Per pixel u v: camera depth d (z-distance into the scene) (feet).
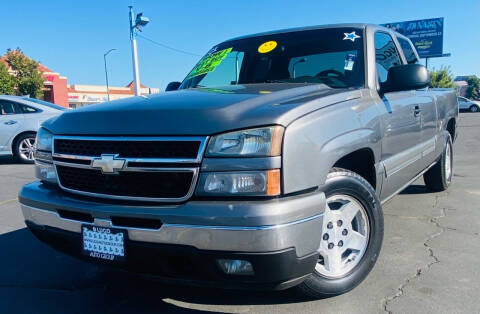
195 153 7.38
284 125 7.44
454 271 10.66
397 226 14.20
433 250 12.05
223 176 7.29
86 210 8.17
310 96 9.00
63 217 8.71
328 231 9.04
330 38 12.39
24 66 117.39
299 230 7.34
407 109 12.42
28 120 32.30
